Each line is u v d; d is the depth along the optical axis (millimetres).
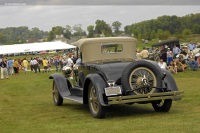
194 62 22672
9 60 32156
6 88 19312
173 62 21812
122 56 10195
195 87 14625
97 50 10039
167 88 8695
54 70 35562
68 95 10578
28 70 38531
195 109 9227
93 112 8758
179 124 7336
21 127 7941
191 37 110688
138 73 8430
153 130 6910
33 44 61281
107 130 7172
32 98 13891
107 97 8273
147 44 88250
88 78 8695
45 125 8023
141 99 8297
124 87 8352
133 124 7641
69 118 8898
